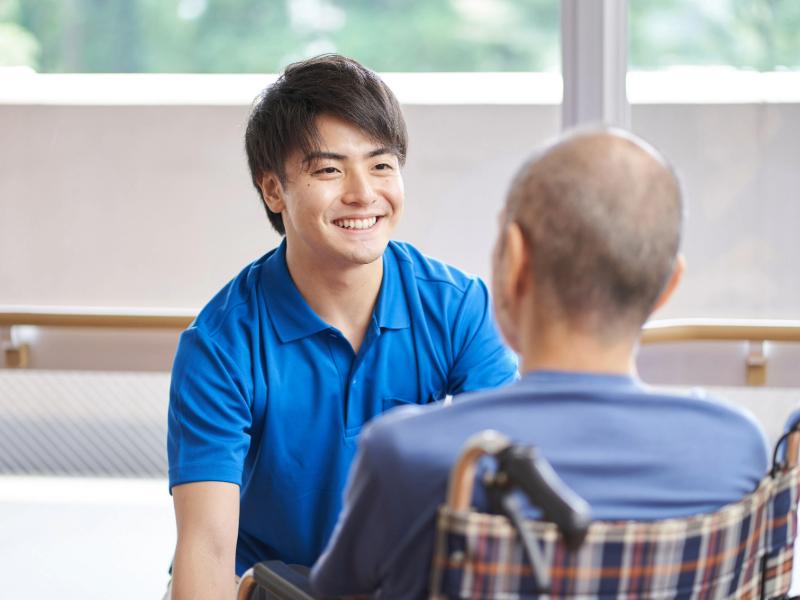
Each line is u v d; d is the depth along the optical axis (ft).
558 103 11.75
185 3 23.25
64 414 12.23
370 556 3.47
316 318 5.49
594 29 10.66
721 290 11.28
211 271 12.12
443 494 3.20
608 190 3.22
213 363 5.38
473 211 11.95
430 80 12.17
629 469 3.24
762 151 11.10
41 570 9.76
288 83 5.35
